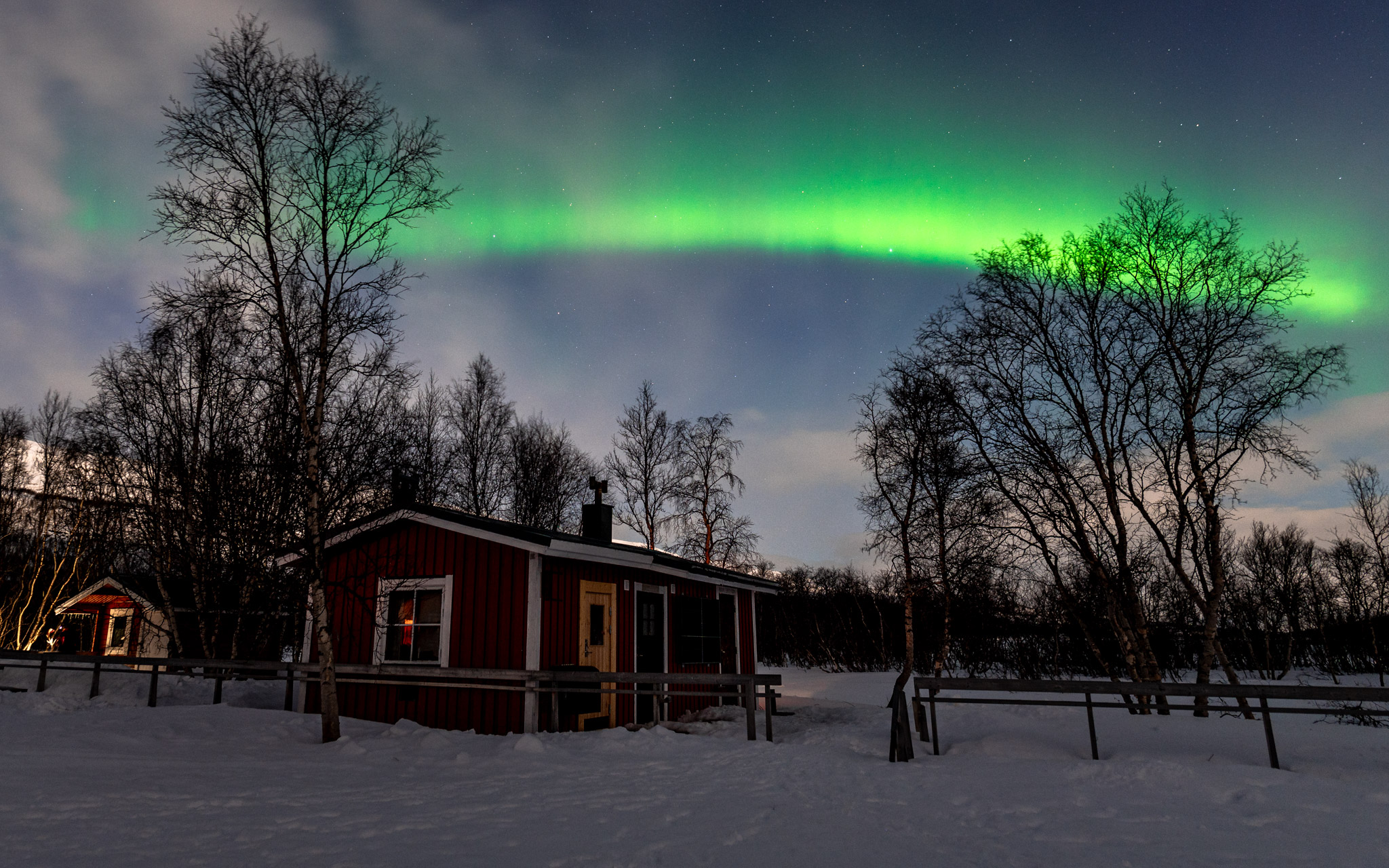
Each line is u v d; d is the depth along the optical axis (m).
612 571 13.54
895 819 5.83
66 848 4.49
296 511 17.20
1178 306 15.95
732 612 17.84
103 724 9.86
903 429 18.84
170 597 22.67
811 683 27.56
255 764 7.72
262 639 22.05
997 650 28.95
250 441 18.47
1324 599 29.98
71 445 21.67
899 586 25.00
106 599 26.36
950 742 10.15
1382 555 27.98
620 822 5.58
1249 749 8.98
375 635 12.38
